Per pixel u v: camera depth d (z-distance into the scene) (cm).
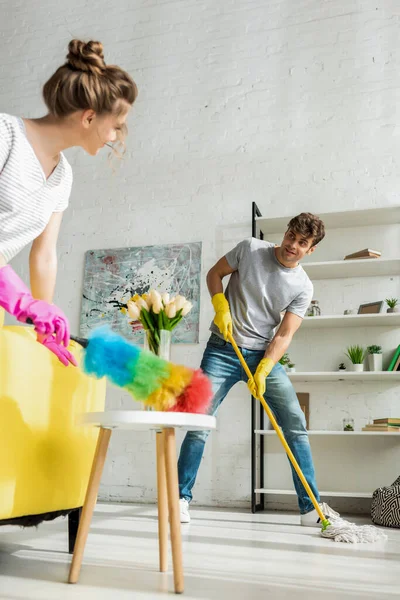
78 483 186
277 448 403
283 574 169
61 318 130
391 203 407
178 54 480
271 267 301
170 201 456
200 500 405
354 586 156
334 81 438
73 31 518
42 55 523
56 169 149
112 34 503
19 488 154
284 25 459
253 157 444
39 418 164
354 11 445
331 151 427
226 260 313
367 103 427
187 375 149
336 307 406
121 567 171
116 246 461
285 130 441
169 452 149
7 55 532
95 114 139
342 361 400
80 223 473
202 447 301
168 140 467
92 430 196
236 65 464
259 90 454
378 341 397
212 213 445
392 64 428
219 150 453
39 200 145
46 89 140
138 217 461
